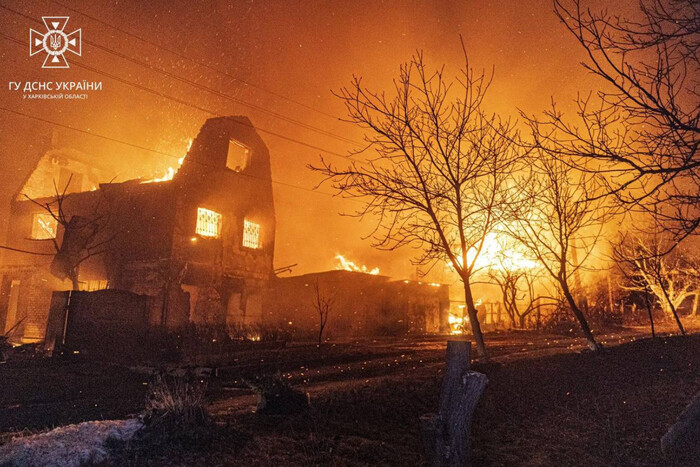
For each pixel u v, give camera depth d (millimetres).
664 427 7648
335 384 10719
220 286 24078
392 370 12938
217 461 5242
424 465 5703
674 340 16188
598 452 6703
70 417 8133
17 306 26172
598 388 10023
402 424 7098
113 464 4961
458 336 26531
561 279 15234
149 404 6512
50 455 4949
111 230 24594
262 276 27234
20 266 26797
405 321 31797
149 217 23672
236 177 26531
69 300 16766
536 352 16359
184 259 22797
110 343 16641
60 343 16469
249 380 7520
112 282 23500
